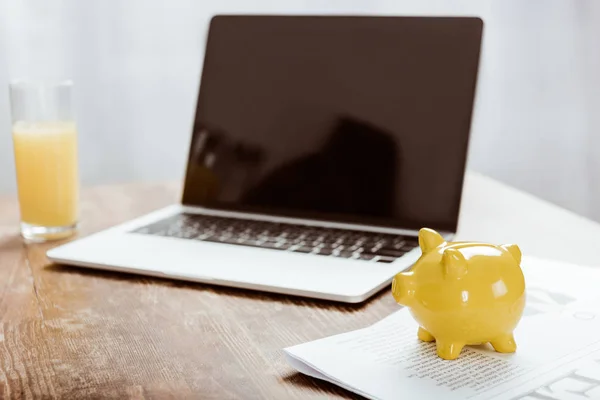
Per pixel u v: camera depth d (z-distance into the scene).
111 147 1.88
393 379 0.54
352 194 0.98
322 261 0.80
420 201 0.94
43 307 0.72
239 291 0.75
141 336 0.65
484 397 0.51
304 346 0.59
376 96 0.99
